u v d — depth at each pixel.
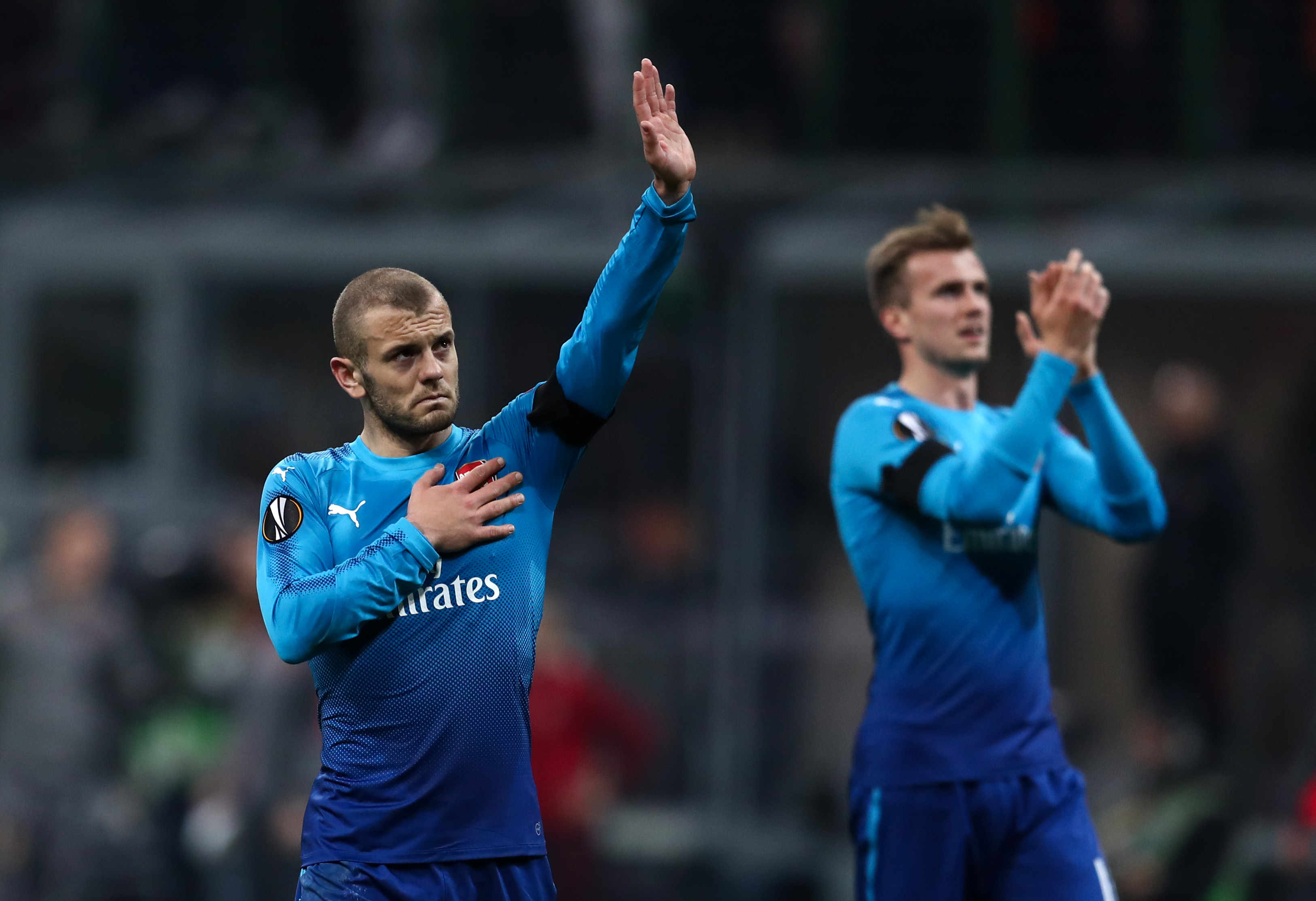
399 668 8.32
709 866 24.53
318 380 30.27
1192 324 26.81
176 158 33.47
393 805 8.33
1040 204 27.97
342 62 34.62
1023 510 10.91
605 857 23.84
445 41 33.28
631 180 30.39
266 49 34.84
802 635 26.11
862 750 11.09
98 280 31.12
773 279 27.23
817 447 26.84
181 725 23.00
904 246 11.25
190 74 35.22
